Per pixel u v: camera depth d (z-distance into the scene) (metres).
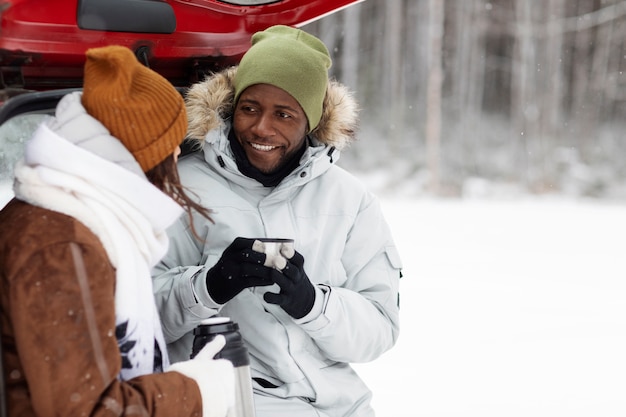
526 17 29.50
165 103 1.49
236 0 2.13
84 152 1.41
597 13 33.28
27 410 1.41
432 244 11.02
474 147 28.45
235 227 2.15
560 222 14.29
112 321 1.40
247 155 2.18
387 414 4.16
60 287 1.34
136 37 1.93
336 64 30.72
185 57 2.11
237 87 2.12
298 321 2.04
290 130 2.12
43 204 1.42
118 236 1.45
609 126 33.09
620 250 10.95
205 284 1.92
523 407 4.34
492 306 7.02
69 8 1.75
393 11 29.41
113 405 1.37
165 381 1.47
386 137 27.58
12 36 1.65
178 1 2.05
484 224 13.62
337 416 2.21
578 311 6.92
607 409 4.34
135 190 1.46
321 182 2.29
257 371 2.16
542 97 29.67
